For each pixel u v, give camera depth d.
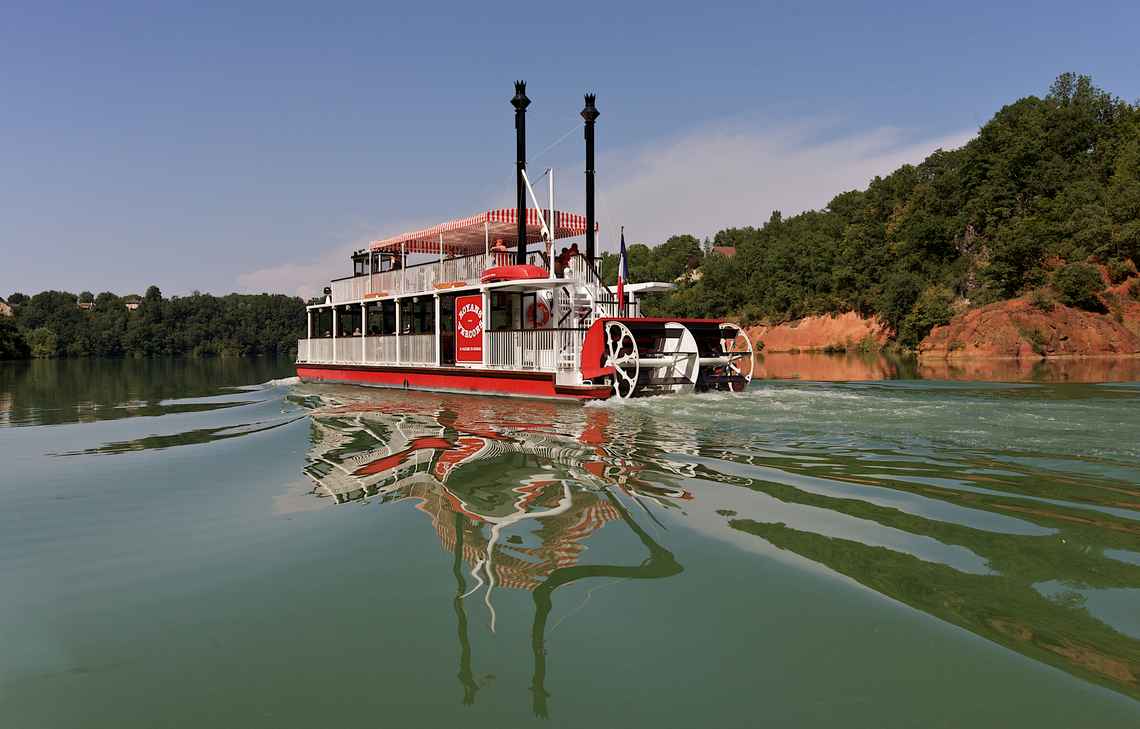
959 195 90.38
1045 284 65.50
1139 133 86.06
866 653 2.88
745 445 8.02
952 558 3.93
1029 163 83.31
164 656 3.14
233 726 2.54
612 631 3.18
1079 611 3.19
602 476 6.42
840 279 91.25
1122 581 3.54
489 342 17.86
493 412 12.96
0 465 8.38
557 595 3.61
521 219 19.88
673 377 15.69
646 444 8.27
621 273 16.42
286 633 3.32
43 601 3.86
